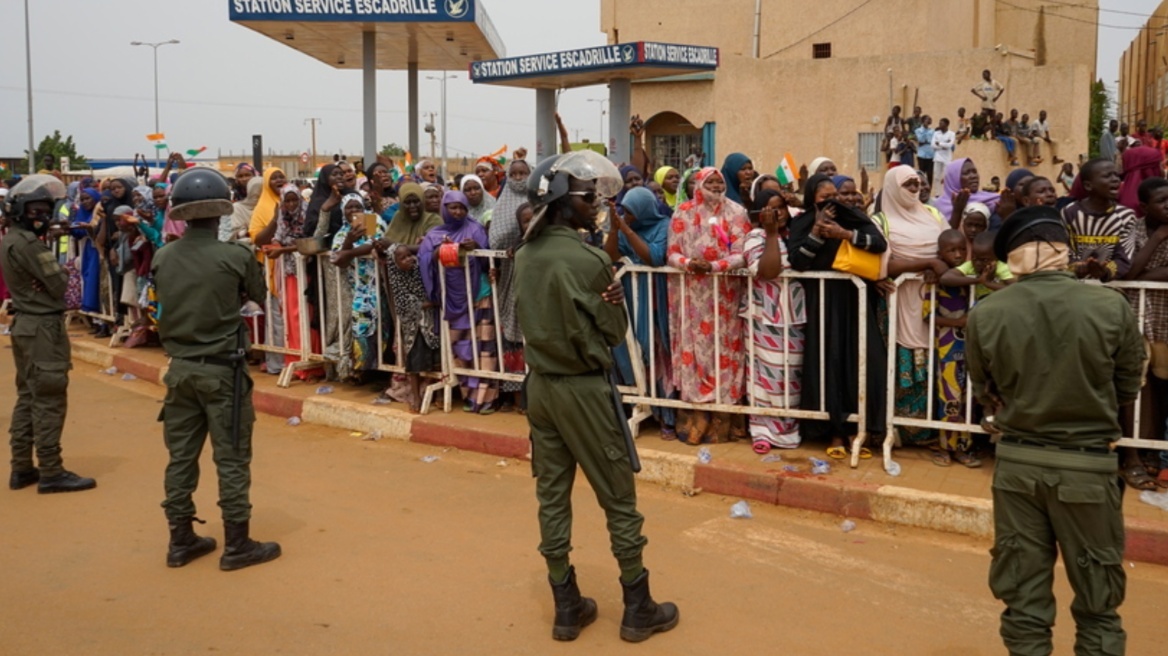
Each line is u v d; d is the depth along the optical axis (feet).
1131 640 12.94
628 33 93.35
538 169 13.19
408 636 13.34
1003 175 69.15
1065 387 10.14
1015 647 10.67
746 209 22.53
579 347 12.54
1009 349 10.52
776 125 80.28
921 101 76.07
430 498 19.31
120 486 20.30
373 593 14.76
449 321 23.73
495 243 22.79
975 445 19.48
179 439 15.93
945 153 65.36
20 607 14.42
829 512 17.90
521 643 13.11
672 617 13.43
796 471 18.70
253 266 16.30
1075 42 107.34
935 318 18.45
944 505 16.87
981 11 96.53
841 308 18.95
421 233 24.41
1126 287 16.83
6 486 20.25
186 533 16.06
